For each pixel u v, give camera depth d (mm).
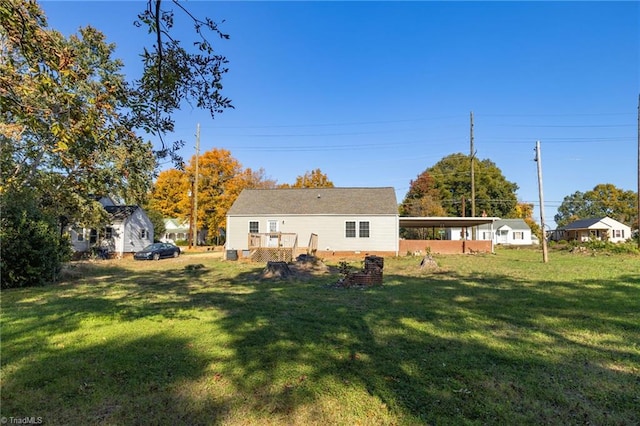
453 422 2994
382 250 24078
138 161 4832
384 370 4074
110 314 6883
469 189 50250
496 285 10531
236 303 8102
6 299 8820
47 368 4066
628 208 62375
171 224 60375
